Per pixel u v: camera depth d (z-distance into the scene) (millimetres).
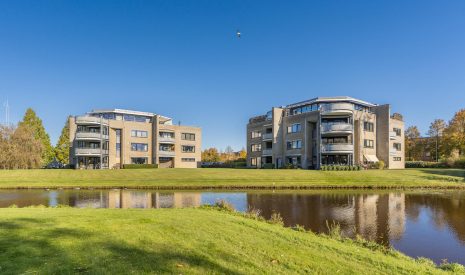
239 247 8227
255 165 69875
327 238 11633
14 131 55750
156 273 5957
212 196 28781
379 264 8117
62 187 36031
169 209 14758
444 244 13586
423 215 19641
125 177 42312
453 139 65875
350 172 44812
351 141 54188
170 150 71562
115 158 64250
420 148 91250
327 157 54656
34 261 6324
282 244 8930
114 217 11336
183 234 9148
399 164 63531
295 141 58281
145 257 6852
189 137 74812
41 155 60531
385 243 13680
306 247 8898
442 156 73688
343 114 53438
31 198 28016
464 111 65938
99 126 61375
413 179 39094
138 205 23812
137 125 67062
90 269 6004
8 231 8641
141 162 67062
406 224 17156
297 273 6734
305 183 36469
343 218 18641
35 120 72125
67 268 6008
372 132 58094
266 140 63656
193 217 12094
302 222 17516
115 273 5840
